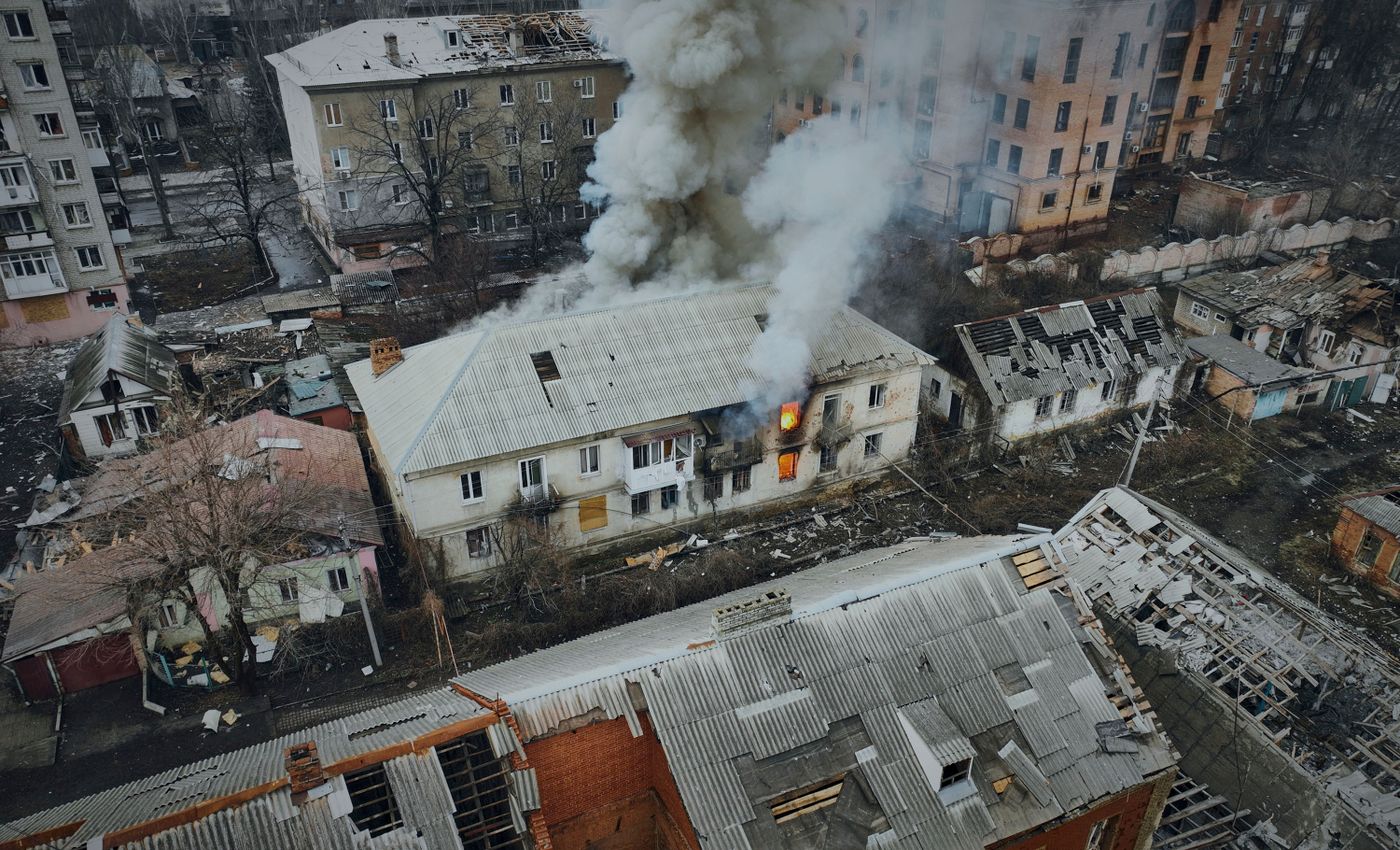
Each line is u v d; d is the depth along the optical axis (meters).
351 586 26.50
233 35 84.25
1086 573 22.31
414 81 48.38
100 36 76.88
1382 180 53.72
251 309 46.47
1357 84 61.62
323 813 13.27
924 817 14.88
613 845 16.92
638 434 27.91
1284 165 58.94
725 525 31.14
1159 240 50.78
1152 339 36.44
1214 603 20.81
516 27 51.25
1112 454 35.34
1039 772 15.64
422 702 16.56
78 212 41.59
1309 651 19.59
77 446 33.22
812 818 14.66
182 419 26.69
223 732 23.31
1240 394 36.50
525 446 26.30
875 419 31.94
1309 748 18.02
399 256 51.03
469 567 27.77
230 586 22.64
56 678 23.92
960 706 15.99
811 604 16.67
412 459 25.27
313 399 34.53
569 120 52.81
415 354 29.45
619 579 27.95
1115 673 17.16
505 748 14.22
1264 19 58.00
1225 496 33.09
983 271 43.97
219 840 12.77
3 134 38.94
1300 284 39.94
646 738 15.85
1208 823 18.00
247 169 52.44
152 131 69.25
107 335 35.78
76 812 14.02
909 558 19.84
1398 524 27.64
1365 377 37.72
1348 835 16.48
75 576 25.00
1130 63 46.66
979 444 34.16
